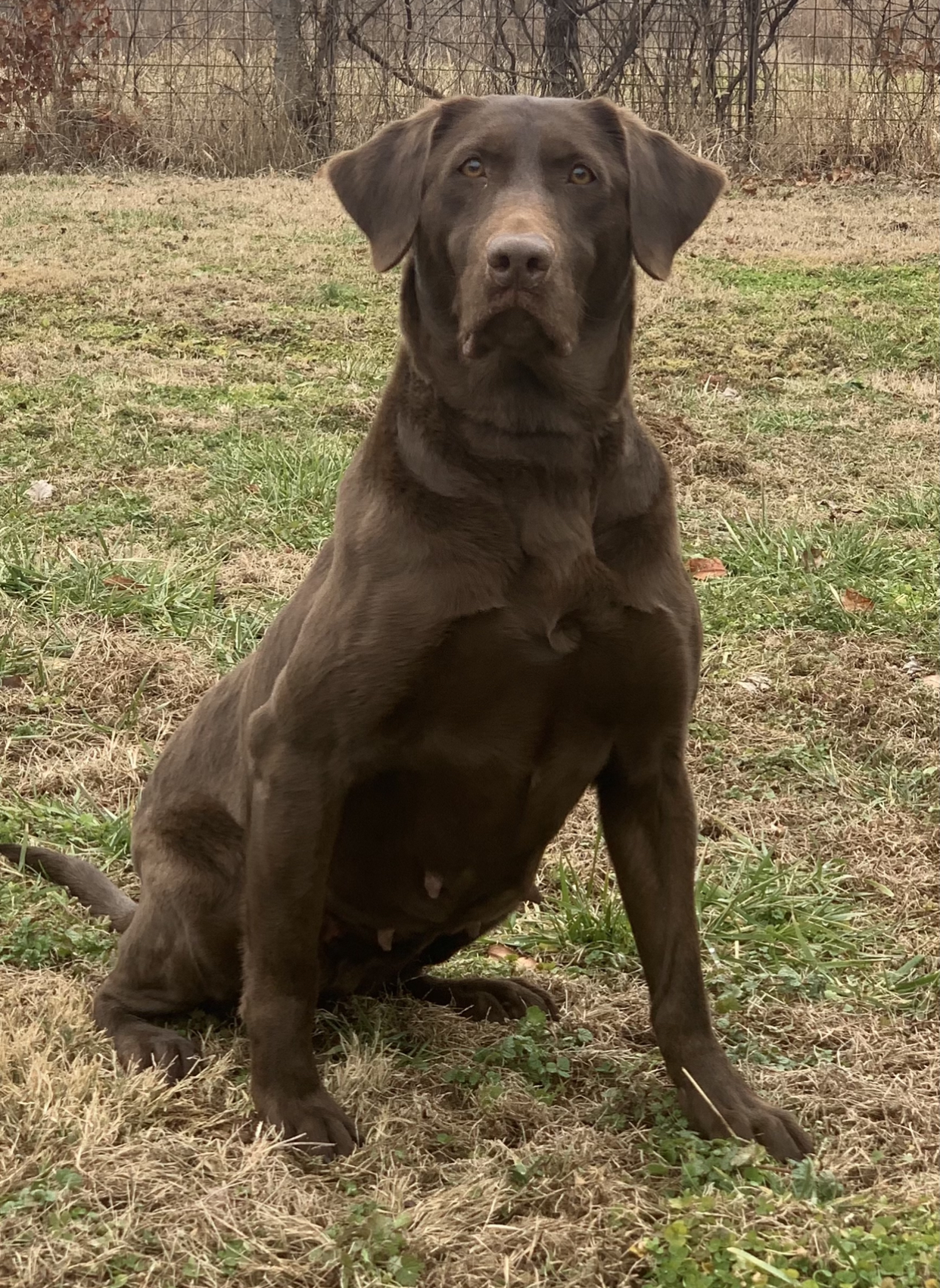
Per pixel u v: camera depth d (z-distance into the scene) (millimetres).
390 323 3918
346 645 1151
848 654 2160
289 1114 1172
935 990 1448
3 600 2170
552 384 1170
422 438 1184
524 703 1172
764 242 5070
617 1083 1293
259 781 1185
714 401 3389
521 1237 1045
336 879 1290
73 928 1471
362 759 1177
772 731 1972
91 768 1799
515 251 1129
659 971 1245
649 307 4160
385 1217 1039
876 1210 1088
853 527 2580
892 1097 1265
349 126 6613
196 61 6695
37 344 3525
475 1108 1233
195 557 2377
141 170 6398
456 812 1217
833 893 1609
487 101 1256
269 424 3053
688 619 1222
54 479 2674
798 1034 1374
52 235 4738
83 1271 998
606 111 1274
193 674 2008
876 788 1856
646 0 6523
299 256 4625
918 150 6391
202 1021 1354
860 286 4484
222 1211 1057
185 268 4363
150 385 3260
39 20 6273
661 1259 1022
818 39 6969
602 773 1269
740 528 2611
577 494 1180
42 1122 1126
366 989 1406
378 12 6742
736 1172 1144
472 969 1500
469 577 1147
